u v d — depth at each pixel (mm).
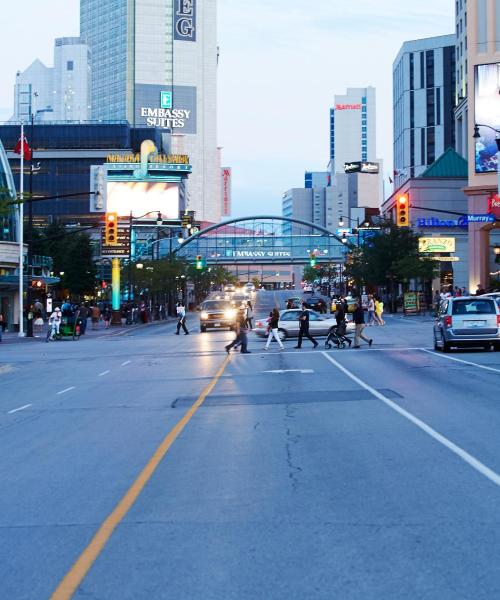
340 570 6418
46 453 12391
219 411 16594
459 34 108562
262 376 24328
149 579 6305
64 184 156125
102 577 6375
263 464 10898
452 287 90812
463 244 95875
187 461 11258
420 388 19750
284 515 8188
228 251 143250
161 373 26953
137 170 133000
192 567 6570
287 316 44875
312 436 13109
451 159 100125
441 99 158375
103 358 36250
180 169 134375
